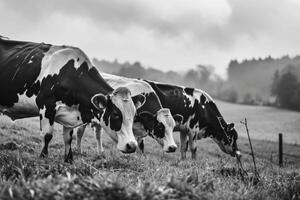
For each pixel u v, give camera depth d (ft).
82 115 34.22
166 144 42.68
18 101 35.06
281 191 27.04
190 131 55.26
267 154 89.45
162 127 42.98
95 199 18.40
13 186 19.56
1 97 35.94
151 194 18.94
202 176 25.72
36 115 36.40
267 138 150.10
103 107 32.12
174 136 106.22
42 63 34.19
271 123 221.87
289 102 344.69
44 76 33.63
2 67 35.99
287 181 29.48
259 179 29.35
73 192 18.42
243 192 24.70
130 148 31.68
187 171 28.12
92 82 34.32
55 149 43.68
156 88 51.88
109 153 44.78
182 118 50.75
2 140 43.60
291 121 233.96
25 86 34.35
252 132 174.81
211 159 59.26
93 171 26.04
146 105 45.03
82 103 33.86
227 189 24.71
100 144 49.21
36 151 39.24
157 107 45.47
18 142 44.06
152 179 24.32
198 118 55.62
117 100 32.35
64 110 33.71
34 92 34.04
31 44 36.76
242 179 29.63
